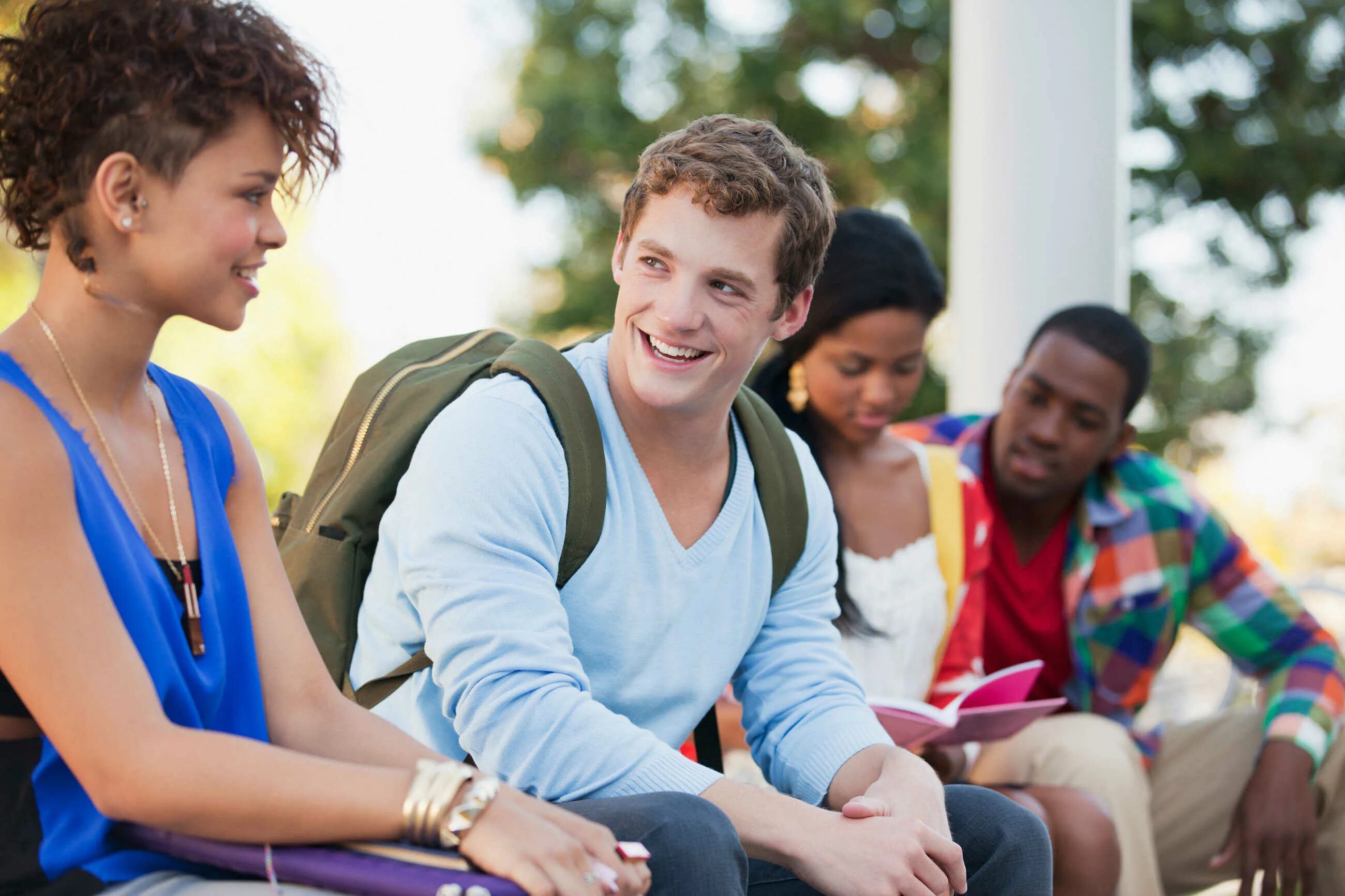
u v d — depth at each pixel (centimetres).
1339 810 296
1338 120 975
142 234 134
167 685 137
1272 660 307
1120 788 271
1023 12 382
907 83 948
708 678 194
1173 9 943
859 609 267
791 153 186
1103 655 303
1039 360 292
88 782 127
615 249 195
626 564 185
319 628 193
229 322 140
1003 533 302
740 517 197
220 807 127
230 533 151
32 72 132
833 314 265
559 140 948
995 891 178
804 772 193
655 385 182
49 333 138
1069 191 381
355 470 195
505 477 176
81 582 129
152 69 131
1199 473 1027
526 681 168
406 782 130
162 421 150
